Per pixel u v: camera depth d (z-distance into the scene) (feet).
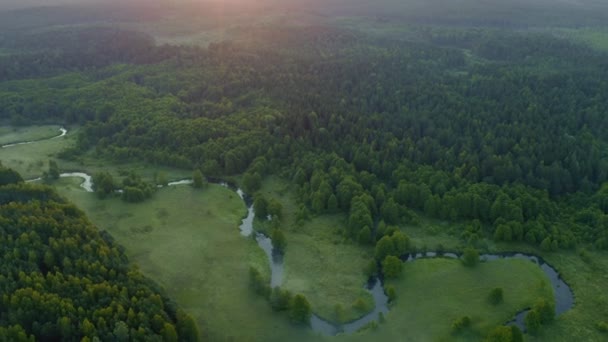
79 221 395.96
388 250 392.47
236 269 394.11
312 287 372.38
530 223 418.10
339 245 419.13
